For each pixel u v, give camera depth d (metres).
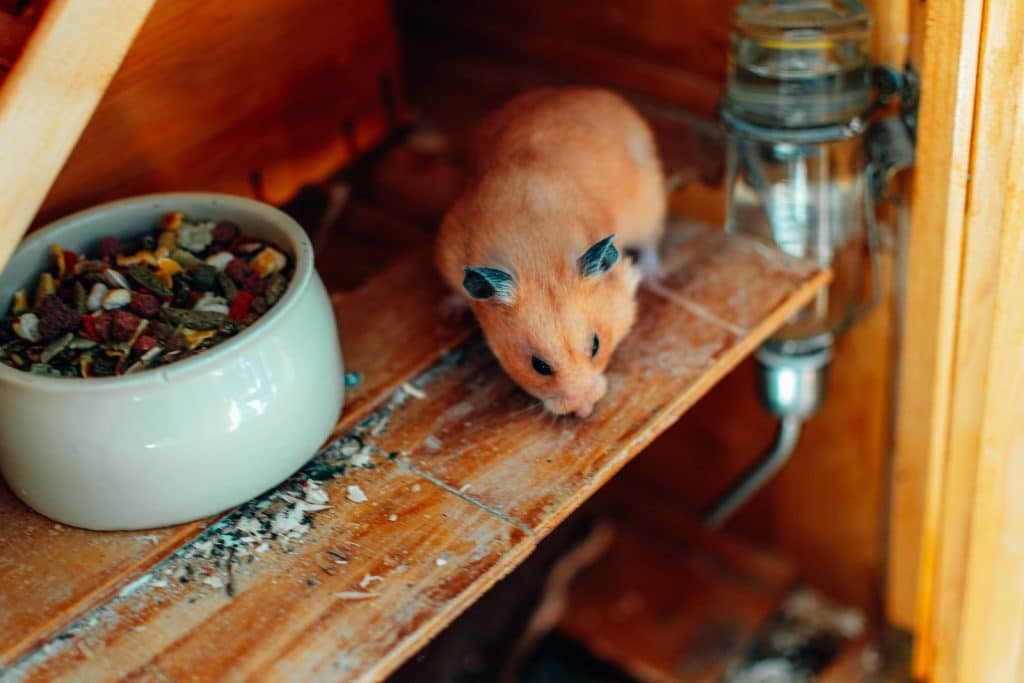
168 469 0.48
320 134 0.64
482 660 0.70
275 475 0.50
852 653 0.70
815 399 0.62
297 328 0.49
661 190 0.59
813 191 0.59
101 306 0.50
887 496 0.68
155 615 0.48
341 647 0.47
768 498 0.73
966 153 0.54
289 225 0.52
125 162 0.57
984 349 0.56
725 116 0.58
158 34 0.56
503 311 0.52
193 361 0.47
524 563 0.73
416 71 0.72
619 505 0.76
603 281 0.53
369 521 0.50
